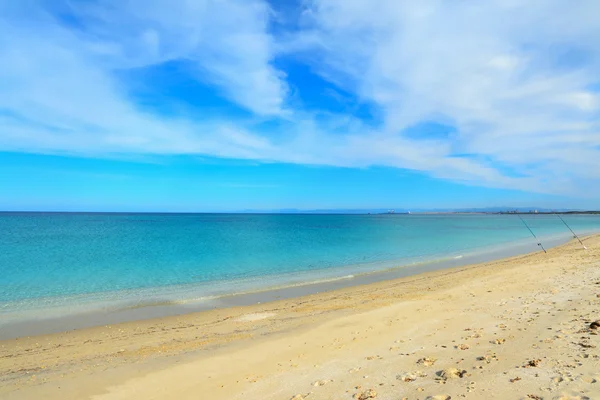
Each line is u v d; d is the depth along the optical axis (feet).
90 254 105.19
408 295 50.47
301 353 28.73
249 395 21.58
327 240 155.12
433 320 35.27
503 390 17.17
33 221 349.00
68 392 23.97
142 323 42.55
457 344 26.86
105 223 313.94
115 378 25.91
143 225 282.56
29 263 88.74
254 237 170.19
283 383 22.90
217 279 70.03
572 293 41.16
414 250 117.91
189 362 28.27
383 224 344.90
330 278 70.33
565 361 19.97
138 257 99.40
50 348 34.42
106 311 47.85
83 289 61.21
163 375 25.90
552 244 131.85
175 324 42.01
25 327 41.19
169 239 156.46
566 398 15.29
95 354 32.27
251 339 33.88
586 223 334.44
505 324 30.81
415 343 28.53
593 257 77.10
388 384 20.62
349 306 46.21
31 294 57.36
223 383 23.82
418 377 21.07
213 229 236.84
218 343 33.47
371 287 60.64
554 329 27.04
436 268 80.48
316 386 21.77
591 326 25.95
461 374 20.43
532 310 34.91
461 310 38.32
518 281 54.29
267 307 49.21
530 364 20.16
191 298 54.95
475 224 344.90
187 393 22.68
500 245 133.90
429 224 345.72
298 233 201.67
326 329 35.09
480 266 79.36
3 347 34.94
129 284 65.26
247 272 77.46
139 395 22.93
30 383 25.85
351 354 27.43
